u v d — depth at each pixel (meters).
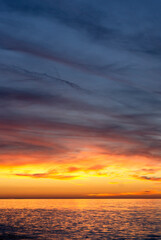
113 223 80.19
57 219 93.25
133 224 77.69
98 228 68.81
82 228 68.75
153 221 85.69
